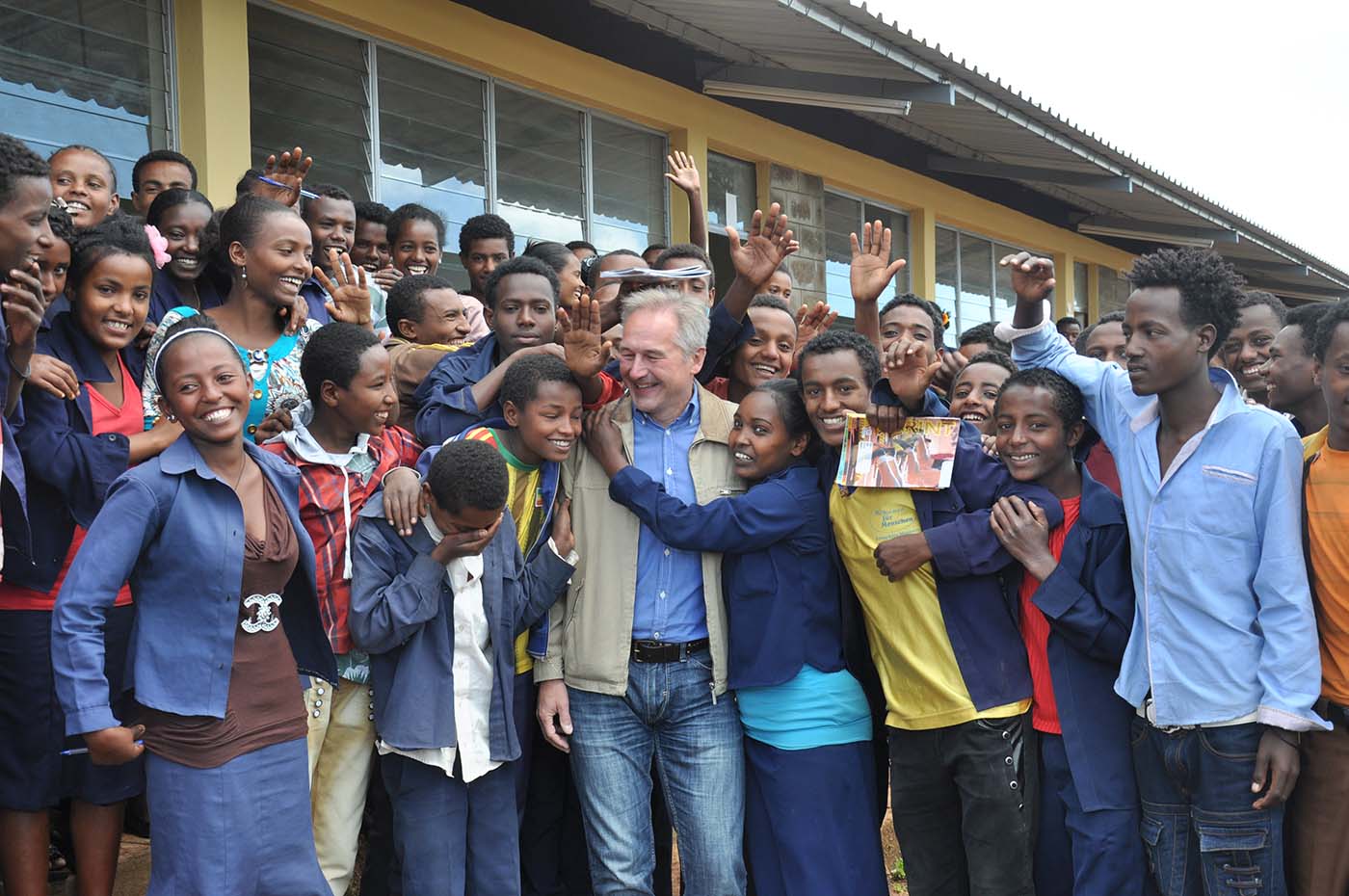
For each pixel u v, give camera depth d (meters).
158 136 5.32
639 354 3.14
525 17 6.89
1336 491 2.81
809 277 9.31
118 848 2.95
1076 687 3.01
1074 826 3.00
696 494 3.24
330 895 2.71
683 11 6.91
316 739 2.91
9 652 2.79
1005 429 3.12
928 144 9.93
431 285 4.09
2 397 2.55
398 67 6.36
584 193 7.51
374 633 2.80
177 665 2.50
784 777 3.17
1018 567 3.14
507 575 3.02
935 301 11.02
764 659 3.15
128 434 3.01
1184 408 2.88
